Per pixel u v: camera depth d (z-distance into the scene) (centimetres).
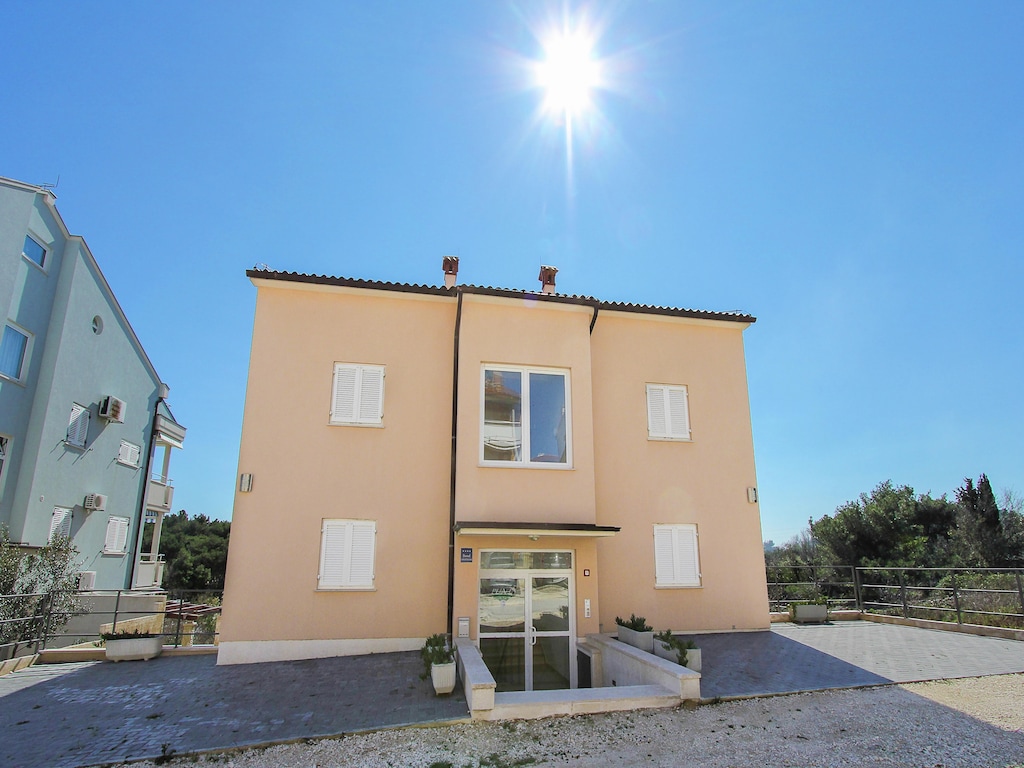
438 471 1211
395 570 1150
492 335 1220
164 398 2466
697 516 1338
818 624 1455
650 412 1378
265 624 1088
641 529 1298
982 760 605
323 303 1252
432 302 1290
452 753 641
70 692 881
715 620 1292
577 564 1156
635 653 930
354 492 1171
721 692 831
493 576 1128
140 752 650
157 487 2455
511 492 1151
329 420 1198
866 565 2464
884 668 967
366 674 959
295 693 862
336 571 1133
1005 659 1028
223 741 677
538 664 1102
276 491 1146
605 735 687
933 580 2183
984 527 2416
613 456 1323
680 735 684
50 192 1730
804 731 692
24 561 1241
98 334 1972
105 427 2030
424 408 1237
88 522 1936
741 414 1424
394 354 1253
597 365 1366
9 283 1598
